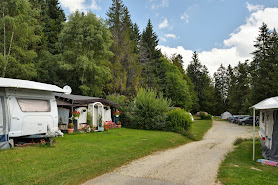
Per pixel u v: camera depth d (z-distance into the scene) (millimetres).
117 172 6164
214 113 67875
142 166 6898
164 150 10172
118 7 37844
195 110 63656
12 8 18281
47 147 8719
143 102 18719
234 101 55344
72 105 14391
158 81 42781
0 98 8117
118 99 21734
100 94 28734
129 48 34375
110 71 29078
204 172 6348
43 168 5988
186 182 5410
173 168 6742
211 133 20469
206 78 74562
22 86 8359
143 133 15312
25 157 7016
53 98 10406
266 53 31359
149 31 46375
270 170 6945
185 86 50344
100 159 7324
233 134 19578
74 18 26203
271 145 8625
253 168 7172
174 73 51125
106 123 17312
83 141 10773
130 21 42500
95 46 26688
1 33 19250
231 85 63031
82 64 24062
